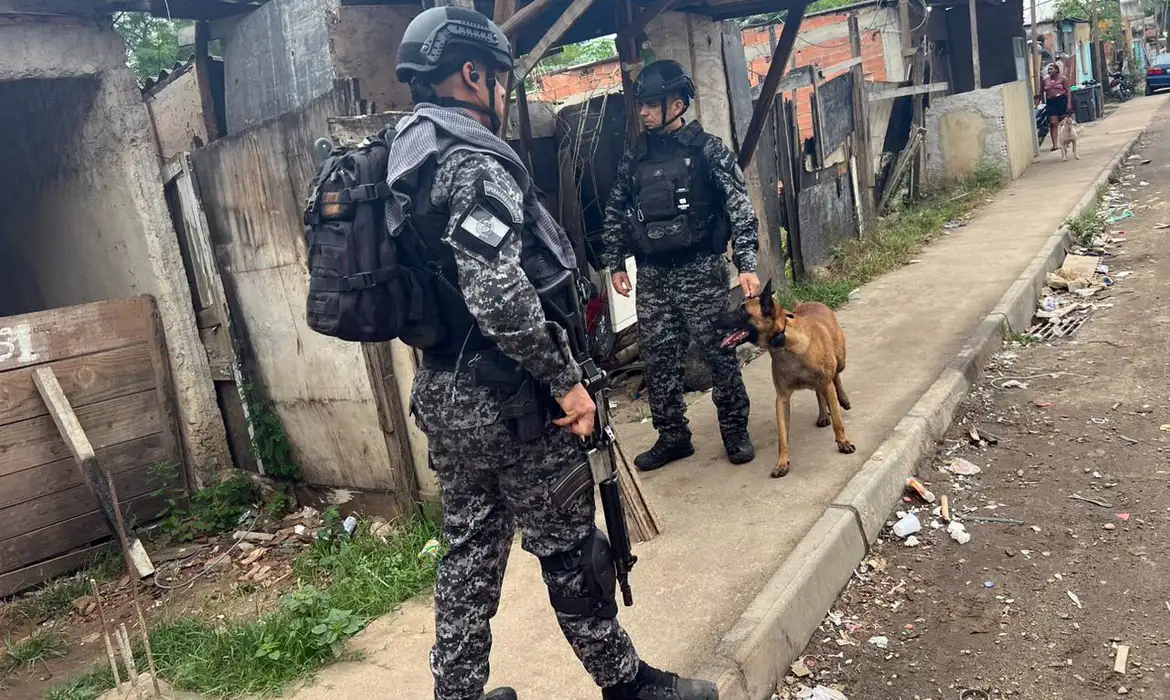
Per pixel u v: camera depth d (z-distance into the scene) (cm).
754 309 367
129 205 513
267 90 514
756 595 291
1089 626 280
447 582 213
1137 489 360
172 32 967
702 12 625
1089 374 493
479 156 187
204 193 489
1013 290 636
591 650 216
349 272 184
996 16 1436
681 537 342
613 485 215
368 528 433
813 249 811
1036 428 435
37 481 464
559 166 595
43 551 466
